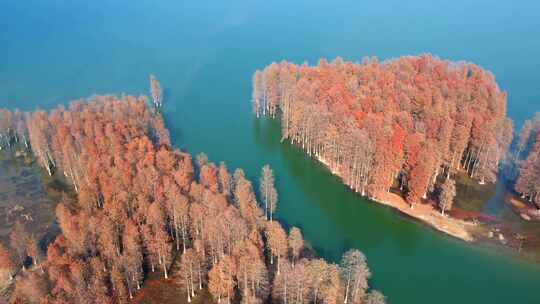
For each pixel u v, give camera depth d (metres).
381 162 170.38
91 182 159.25
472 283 142.88
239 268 123.81
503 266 148.25
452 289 140.88
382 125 176.88
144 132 198.88
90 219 137.12
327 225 169.00
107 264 133.62
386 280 144.38
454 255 153.50
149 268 141.88
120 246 143.50
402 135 172.25
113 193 150.50
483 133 181.88
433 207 174.75
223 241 134.38
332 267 122.88
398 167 177.00
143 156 169.12
